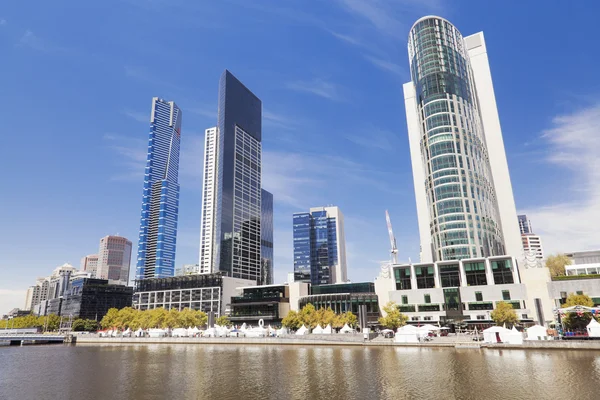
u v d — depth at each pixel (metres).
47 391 55.00
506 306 120.50
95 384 59.22
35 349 132.38
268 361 79.06
